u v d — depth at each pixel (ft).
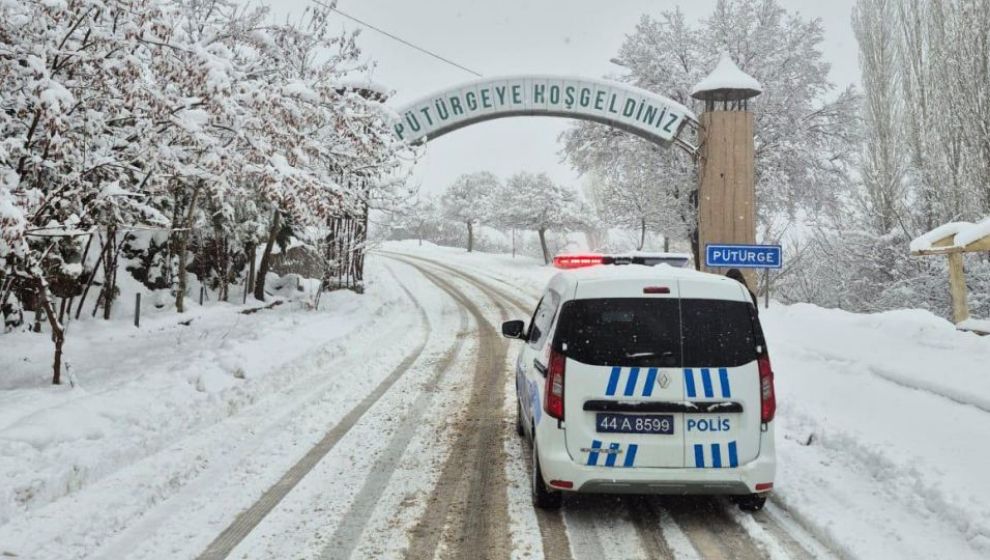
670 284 15.72
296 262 101.55
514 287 103.04
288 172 27.78
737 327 15.55
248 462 20.42
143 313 62.54
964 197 72.13
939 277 72.54
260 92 27.07
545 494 16.31
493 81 66.28
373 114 39.14
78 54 25.27
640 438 15.08
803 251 97.04
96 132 28.27
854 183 86.94
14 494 16.02
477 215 240.94
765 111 86.38
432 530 15.25
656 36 90.38
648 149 88.84
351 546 14.34
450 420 25.91
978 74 67.51
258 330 47.98
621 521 15.92
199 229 73.92
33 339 45.21
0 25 24.93
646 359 15.26
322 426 24.88
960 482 15.94
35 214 24.54
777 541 14.57
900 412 22.33
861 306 84.58
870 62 83.61
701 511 16.61
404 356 42.29
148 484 18.02
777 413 25.32
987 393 21.86
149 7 23.29
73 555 13.84
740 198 63.98
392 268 146.30
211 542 14.52
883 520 15.01
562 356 15.51
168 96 26.48
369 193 59.52
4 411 23.63
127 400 25.34
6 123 27.73
